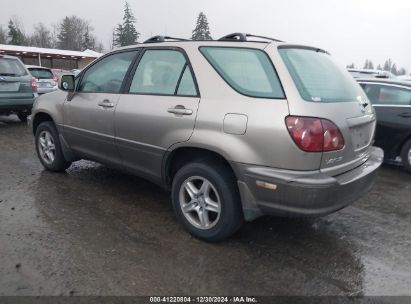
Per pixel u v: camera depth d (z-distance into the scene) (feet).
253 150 9.77
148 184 16.08
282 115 9.41
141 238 11.36
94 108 13.99
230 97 10.34
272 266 10.17
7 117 34.47
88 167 18.22
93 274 9.43
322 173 9.54
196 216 11.68
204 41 11.59
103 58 14.47
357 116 10.73
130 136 12.73
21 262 9.79
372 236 12.21
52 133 16.53
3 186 15.20
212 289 9.11
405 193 16.70
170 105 11.46
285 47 10.78
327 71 11.40
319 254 10.92
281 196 9.58
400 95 19.93
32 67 42.09
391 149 20.26
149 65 12.65
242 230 12.17
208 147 10.46
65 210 13.10
